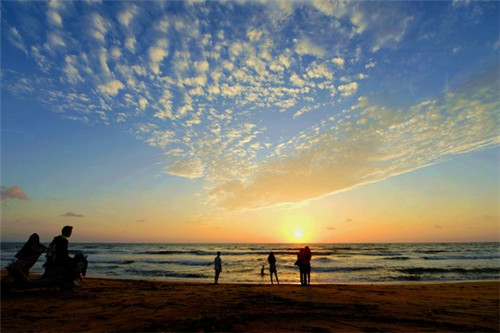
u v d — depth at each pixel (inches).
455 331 204.7
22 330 190.2
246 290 412.8
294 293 379.2
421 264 1270.9
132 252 2487.7
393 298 354.3
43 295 307.4
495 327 216.8
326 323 215.9
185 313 240.7
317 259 1627.7
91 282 529.7
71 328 194.7
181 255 2081.7
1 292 297.9
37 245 317.4
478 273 933.8
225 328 196.2
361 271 997.2
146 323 207.3
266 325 206.2
